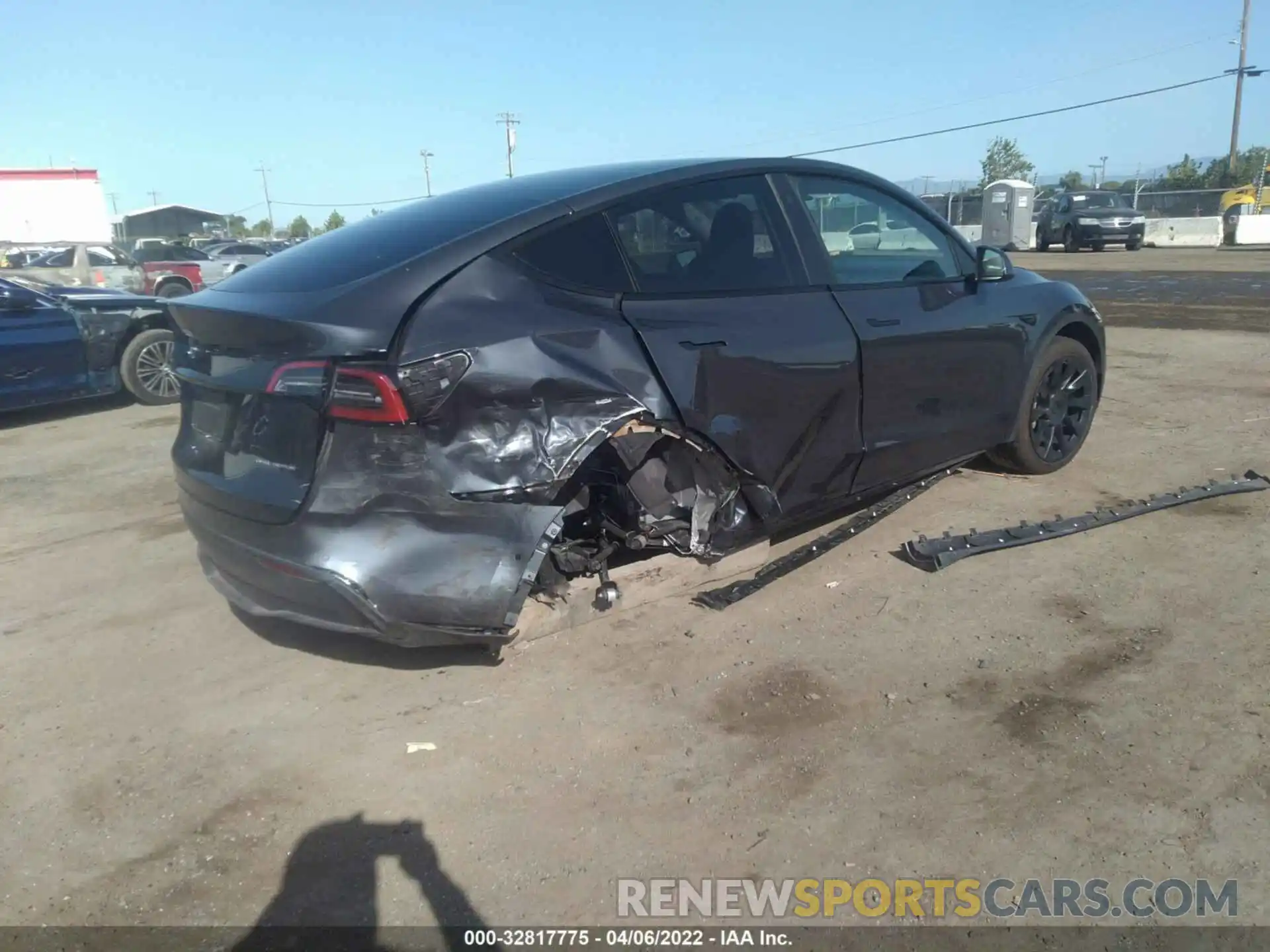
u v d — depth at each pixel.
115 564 4.94
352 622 3.12
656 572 3.87
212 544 3.45
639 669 3.53
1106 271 19.48
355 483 3.04
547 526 3.20
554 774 2.97
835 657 3.55
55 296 8.88
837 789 2.83
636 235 3.62
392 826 2.78
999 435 4.94
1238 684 3.23
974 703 3.22
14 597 4.56
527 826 2.75
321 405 3.00
